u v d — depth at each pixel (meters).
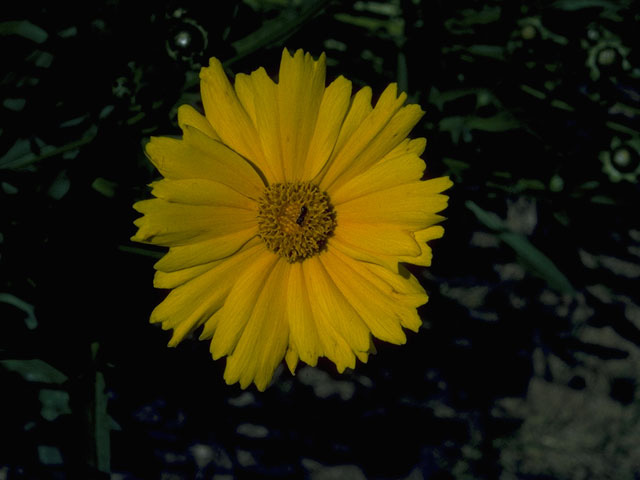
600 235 0.30
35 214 0.23
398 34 0.26
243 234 0.20
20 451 0.25
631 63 0.25
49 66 0.23
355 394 0.31
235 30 0.24
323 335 0.20
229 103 0.20
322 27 0.25
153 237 0.19
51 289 0.23
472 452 0.32
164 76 0.23
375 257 0.20
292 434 0.31
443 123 0.26
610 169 0.26
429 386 0.32
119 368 0.26
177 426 0.29
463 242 0.30
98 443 0.23
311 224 0.20
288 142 0.20
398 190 0.20
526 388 0.33
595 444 0.33
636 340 0.33
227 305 0.20
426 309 0.32
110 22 0.23
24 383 0.24
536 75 0.25
